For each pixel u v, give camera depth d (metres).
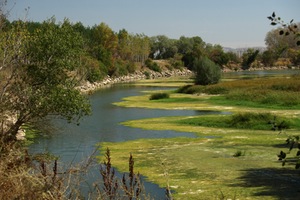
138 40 171.12
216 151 26.34
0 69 15.86
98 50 124.19
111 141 31.62
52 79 20.33
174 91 80.44
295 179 18.41
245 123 37.34
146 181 19.36
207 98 64.94
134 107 56.91
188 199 16.27
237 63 199.62
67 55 20.91
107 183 6.14
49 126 21.38
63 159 22.69
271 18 4.98
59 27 21.59
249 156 24.14
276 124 5.56
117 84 112.88
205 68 82.19
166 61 187.62
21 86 17.95
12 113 15.68
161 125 39.75
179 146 28.94
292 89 64.19
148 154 26.19
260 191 16.86
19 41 18.06
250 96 59.31
